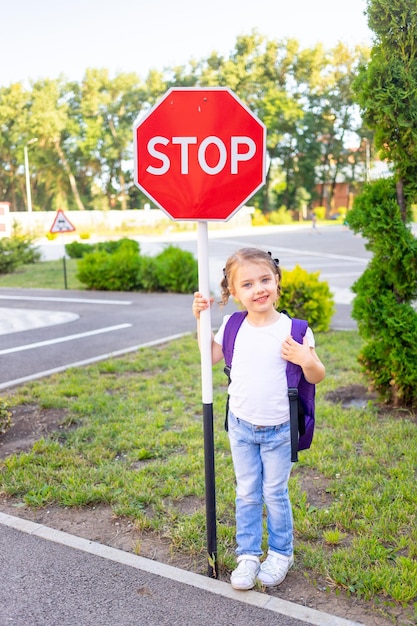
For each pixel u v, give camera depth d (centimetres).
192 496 378
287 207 6931
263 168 272
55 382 655
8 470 413
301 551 310
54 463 424
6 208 783
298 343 258
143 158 272
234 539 322
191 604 267
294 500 365
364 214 511
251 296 262
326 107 6500
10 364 752
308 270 1839
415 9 454
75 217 4859
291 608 261
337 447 452
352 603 266
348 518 338
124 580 286
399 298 535
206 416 284
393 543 315
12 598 274
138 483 388
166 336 925
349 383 625
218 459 433
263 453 277
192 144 271
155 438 472
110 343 878
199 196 273
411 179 499
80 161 6562
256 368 266
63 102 6350
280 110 6062
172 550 311
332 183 6931
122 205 6788
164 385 645
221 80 6103
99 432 489
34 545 318
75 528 340
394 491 370
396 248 499
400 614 256
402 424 495
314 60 6294
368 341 561
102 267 1576
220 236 3778
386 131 487
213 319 1065
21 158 6328
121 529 338
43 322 1075
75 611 264
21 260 2181
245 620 254
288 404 269
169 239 3619
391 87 464
